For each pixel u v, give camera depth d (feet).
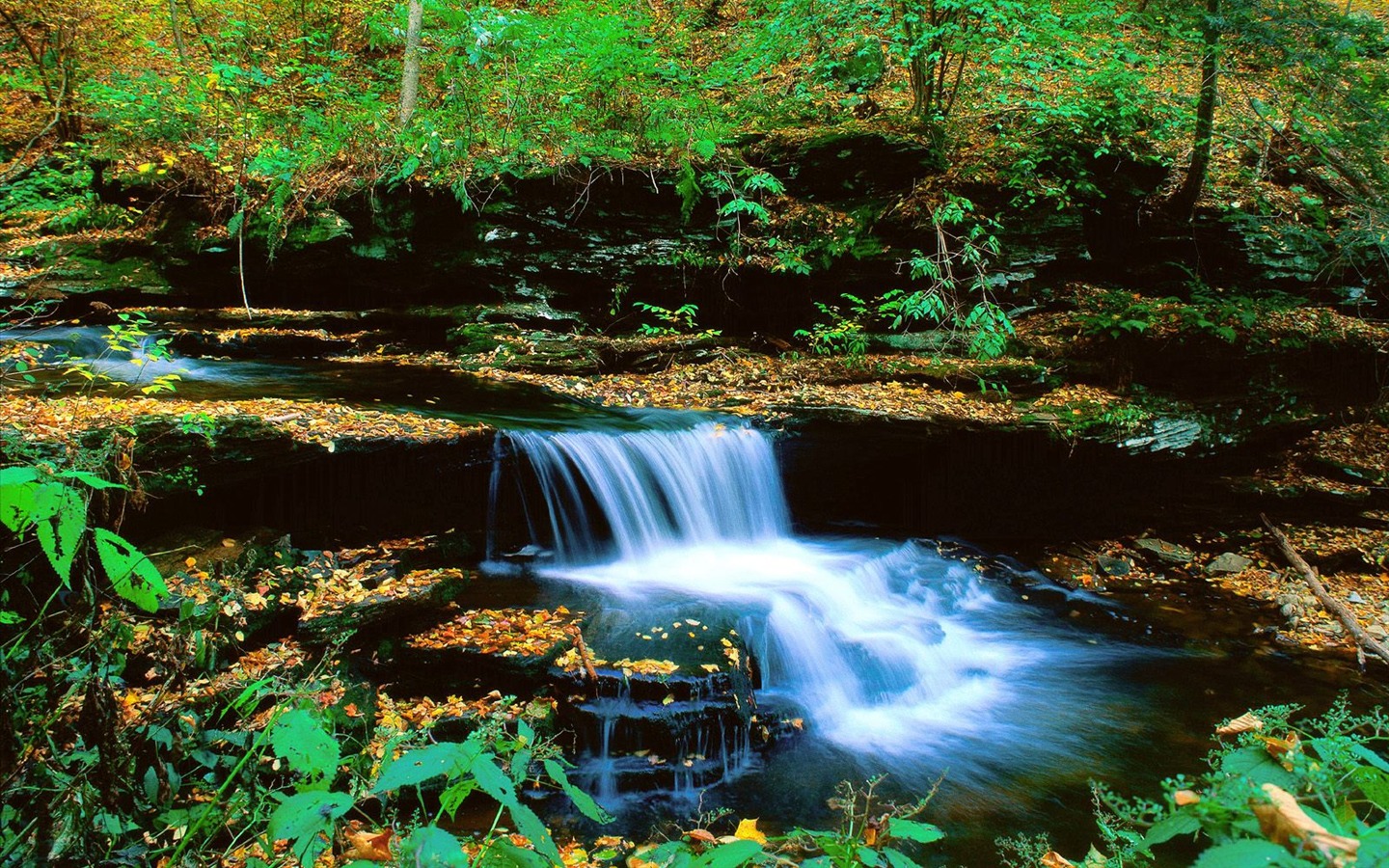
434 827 5.21
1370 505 29.78
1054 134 33.78
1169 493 30.63
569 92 33.96
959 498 28.45
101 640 8.50
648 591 20.90
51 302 30.30
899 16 35.60
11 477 5.57
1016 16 34.04
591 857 13.47
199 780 9.92
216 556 16.07
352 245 32.50
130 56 44.98
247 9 44.88
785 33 37.63
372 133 32.99
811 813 15.17
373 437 19.81
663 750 15.84
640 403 27.81
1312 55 30.35
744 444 25.79
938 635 22.25
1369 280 35.83
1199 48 33.65
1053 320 33.06
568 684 16.48
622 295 33.50
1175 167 37.99
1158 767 17.29
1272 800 3.95
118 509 13.75
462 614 18.58
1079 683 21.07
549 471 22.65
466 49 35.24
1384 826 4.43
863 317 32.99
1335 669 22.25
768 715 17.39
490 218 32.09
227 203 32.71
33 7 41.19
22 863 7.14
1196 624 24.98
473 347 31.22
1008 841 13.33
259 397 23.97
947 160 33.94
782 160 33.78
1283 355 31.30
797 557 24.70
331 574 17.70
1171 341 30.42
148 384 24.56
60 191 38.47
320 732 6.40
